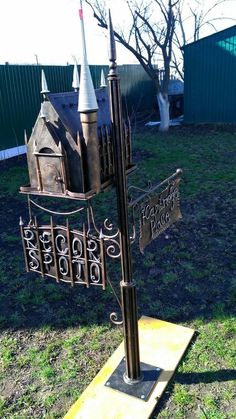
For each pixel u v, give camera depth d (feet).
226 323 10.32
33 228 7.76
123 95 52.03
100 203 20.31
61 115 6.26
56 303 11.82
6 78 33.04
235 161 27.73
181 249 14.67
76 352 9.65
